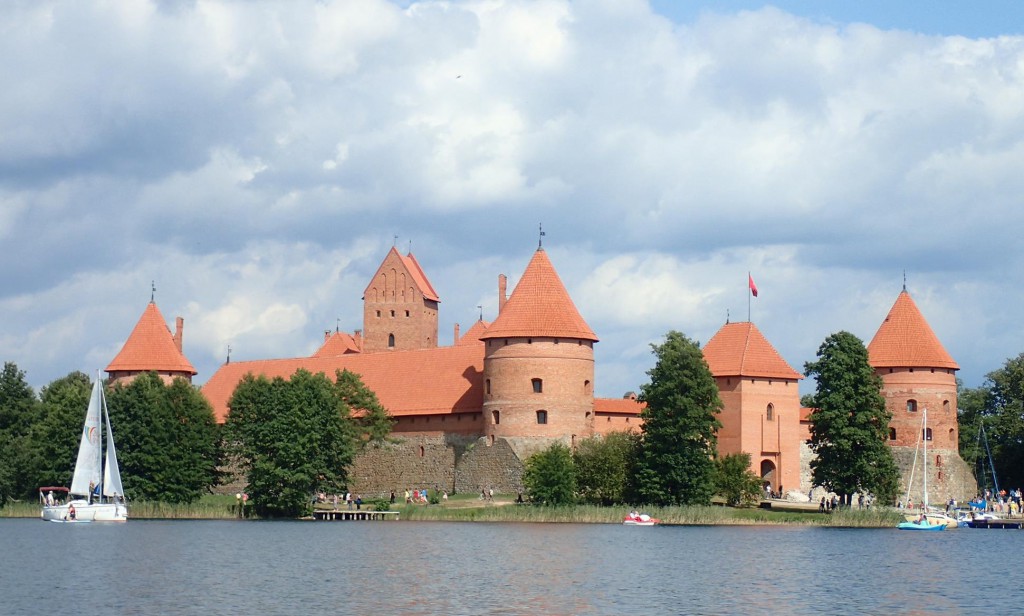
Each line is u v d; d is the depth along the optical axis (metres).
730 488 111.81
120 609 57.88
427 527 100.88
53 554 79.31
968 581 69.62
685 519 105.94
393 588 63.72
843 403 109.56
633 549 82.44
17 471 124.06
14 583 65.75
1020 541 95.38
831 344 111.12
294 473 111.25
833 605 60.75
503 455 117.12
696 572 70.94
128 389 118.62
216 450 120.75
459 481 119.75
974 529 109.31
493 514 108.31
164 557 77.19
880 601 62.12
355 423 125.12
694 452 109.00
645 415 109.19
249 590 63.09
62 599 60.66
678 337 109.81
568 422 118.12
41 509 119.69
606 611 57.91
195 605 58.81
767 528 103.19
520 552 79.56
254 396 120.19
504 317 119.81
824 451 111.25
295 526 102.44
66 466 118.06
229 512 113.88
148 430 116.38
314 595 61.50
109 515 108.69
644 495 108.94
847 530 103.56
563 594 62.28
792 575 70.62
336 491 115.38
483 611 57.44
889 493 113.06
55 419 120.81
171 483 116.25
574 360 118.88
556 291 120.94
